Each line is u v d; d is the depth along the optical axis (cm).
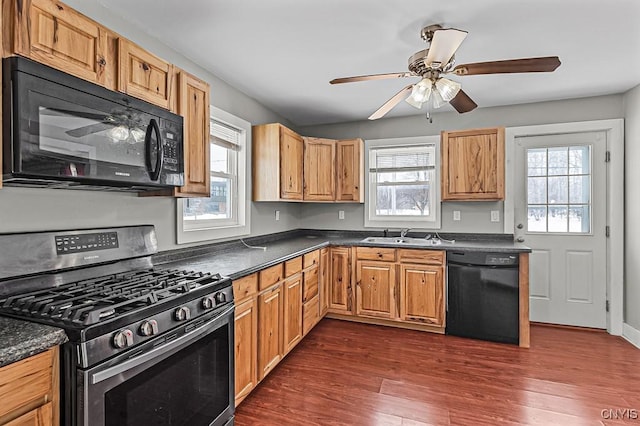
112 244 175
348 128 420
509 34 210
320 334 322
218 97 279
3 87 109
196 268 202
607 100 324
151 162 160
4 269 131
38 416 97
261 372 220
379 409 200
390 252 337
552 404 205
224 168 299
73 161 125
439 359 267
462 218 373
